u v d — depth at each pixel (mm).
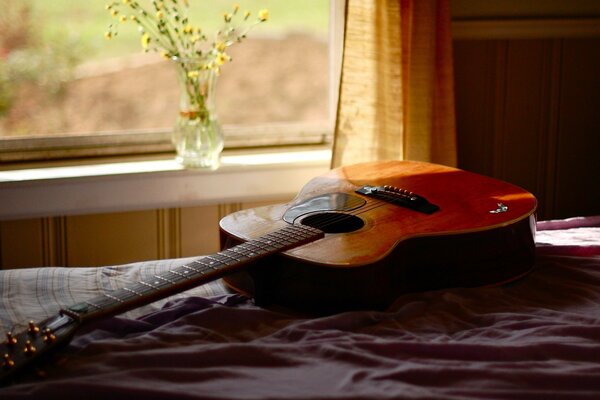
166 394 1121
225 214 2455
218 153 2398
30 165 2385
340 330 1389
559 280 1665
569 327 1369
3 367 1133
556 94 2637
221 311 1434
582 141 2699
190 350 1261
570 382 1193
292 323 1429
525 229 1688
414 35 2305
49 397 1112
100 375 1181
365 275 1470
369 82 2330
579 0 2586
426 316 1471
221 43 2355
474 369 1215
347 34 2305
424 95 2340
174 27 2438
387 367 1230
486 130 2615
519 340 1350
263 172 2434
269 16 2590
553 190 2717
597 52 2637
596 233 1994
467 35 2518
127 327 1404
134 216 2375
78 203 2293
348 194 1846
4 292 1594
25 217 2262
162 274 1413
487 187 1896
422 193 1855
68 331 1216
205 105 2336
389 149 2367
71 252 2346
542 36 2574
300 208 1771
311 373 1210
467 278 1635
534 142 2662
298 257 1487
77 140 2438
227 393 1139
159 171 2332
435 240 1596
